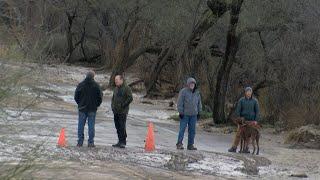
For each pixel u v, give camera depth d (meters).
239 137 51.62
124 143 47.16
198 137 66.00
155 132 65.06
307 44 83.62
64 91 105.06
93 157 40.53
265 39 87.62
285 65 85.44
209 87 96.00
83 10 180.00
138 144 51.78
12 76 21.22
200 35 100.31
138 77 140.38
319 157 53.72
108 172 34.81
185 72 104.69
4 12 29.78
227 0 80.00
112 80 127.94
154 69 119.56
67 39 191.12
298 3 82.94
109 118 74.62
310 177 42.62
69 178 30.33
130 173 36.03
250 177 40.44
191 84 48.53
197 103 49.09
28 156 21.86
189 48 103.31
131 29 127.94
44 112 67.31
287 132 76.88
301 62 83.62
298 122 78.50
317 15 82.88
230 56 81.69
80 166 34.97
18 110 23.31
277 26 82.31
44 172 29.53
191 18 102.81
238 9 79.50
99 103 45.31
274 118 86.19
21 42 23.33
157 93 119.31
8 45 22.72
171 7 109.31
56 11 157.00
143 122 76.50
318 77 83.06
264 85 87.25
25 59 22.58
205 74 99.69
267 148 59.00
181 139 49.22
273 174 42.53
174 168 40.84
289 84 84.75
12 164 21.86
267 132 77.50
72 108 79.38
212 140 63.66
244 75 92.88
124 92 46.44
